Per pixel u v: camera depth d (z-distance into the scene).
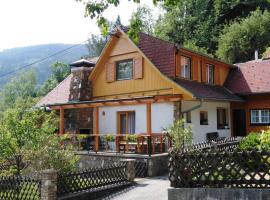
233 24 49.44
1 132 15.57
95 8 9.95
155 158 17.56
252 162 9.18
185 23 56.47
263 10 51.72
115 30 24.42
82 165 20.27
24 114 16.39
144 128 22.88
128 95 23.95
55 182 12.16
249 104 25.48
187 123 22.00
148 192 13.35
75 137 22.84
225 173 9.41
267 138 13.27
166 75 22.34
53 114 19.25
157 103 22.39
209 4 56.03
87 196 13.09
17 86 89.44
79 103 23.22
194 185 9.67
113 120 24.56
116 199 12.79
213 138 23.47
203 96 21.36
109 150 21.52
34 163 14.14
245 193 9.05
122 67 24.70
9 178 12.75
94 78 26.17
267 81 25.11
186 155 9.79
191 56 23.92
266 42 46.66
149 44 23.98
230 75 27.98
